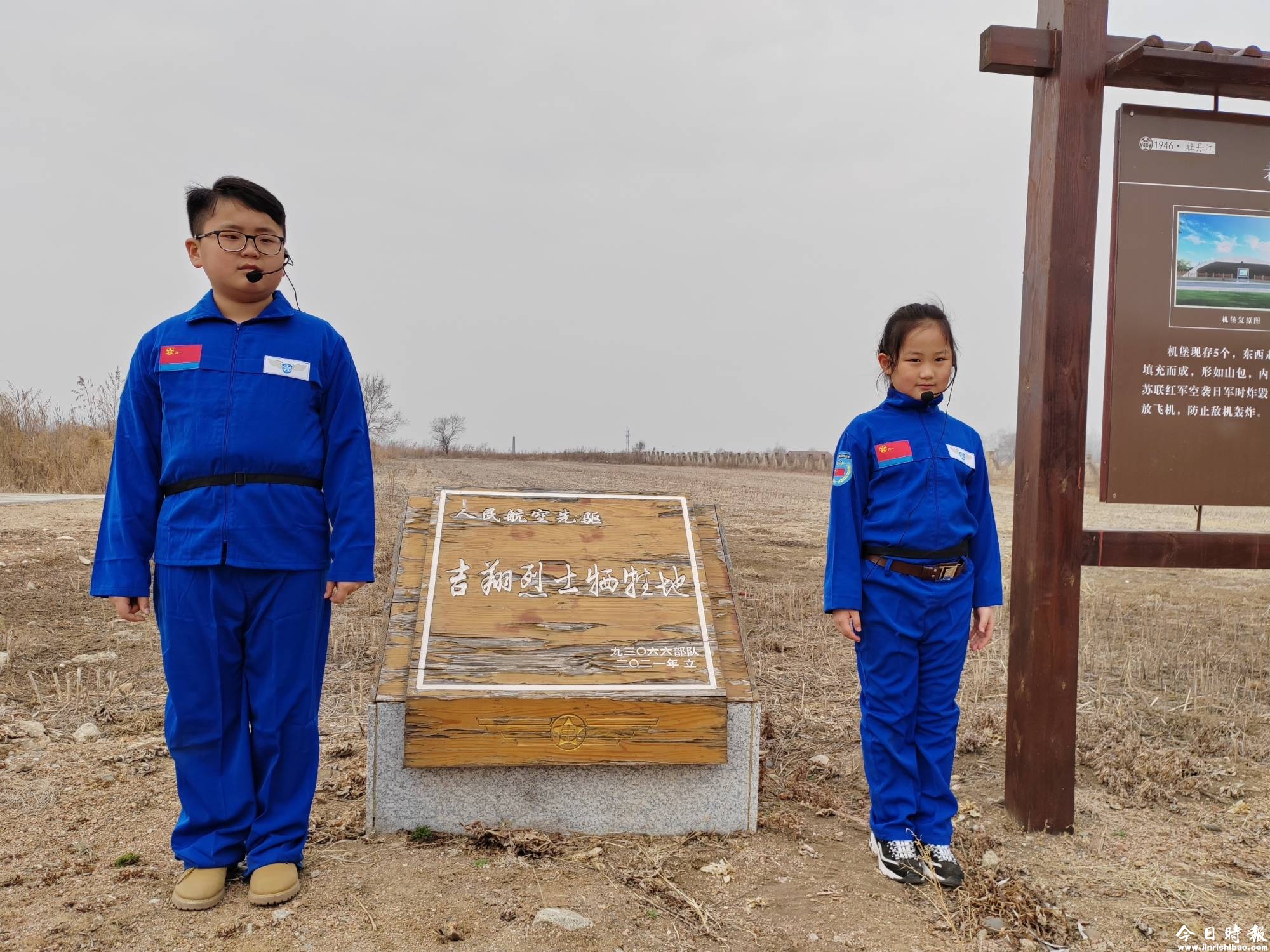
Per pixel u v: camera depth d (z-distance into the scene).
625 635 3.15
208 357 2.56
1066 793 3.30
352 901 2.58
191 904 2.52
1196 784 3.69
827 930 2.56
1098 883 2.94
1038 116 3.32
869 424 3.01
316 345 2.68
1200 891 2.89
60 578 6.64
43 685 4.60
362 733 4.04
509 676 3.00
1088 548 3.33
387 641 3.10
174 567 2.55
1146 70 3.17
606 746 2.99
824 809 3.39
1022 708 3.35
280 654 2.62
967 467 2.99
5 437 13.32
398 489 13.41
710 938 2.50
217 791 2.64
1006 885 2.85
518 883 2.70
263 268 2.58
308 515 2.65
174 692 2.58
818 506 15.96
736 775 3.12
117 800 3.31
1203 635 6.14
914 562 2.90
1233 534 3.38
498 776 3.03
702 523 3.55
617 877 2.79
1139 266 3.35
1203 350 3.39
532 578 3.24
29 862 2.84
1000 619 6.52
